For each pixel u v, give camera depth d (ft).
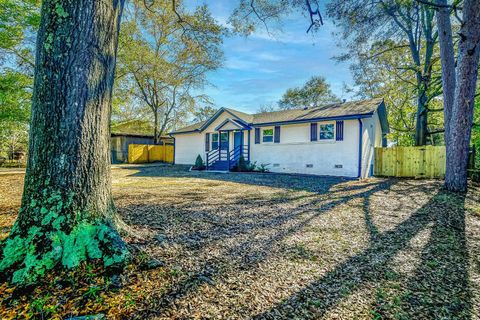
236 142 59.82
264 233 13.70
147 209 18.06
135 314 6.77
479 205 20.34
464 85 24.80
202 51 28.60
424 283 8.85
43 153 8.61
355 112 42.24
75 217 8.79
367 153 45.06
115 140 83.82
